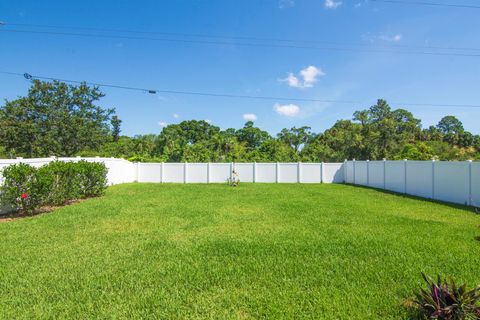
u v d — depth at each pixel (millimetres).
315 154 35969
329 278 4160
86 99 26906
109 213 9086
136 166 23422
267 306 3383
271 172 23094
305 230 6918
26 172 8961
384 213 9102
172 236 6453
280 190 16219
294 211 9398
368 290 3773
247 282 4062
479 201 10430
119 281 4094
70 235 6559
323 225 7418
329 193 14750
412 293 3652
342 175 23078
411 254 5113
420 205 10820
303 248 5504
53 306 3426
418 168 13953
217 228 7176
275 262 4797
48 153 24391
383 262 4754
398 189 15742
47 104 25156
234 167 23078
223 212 9250
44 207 10531
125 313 3271
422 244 5695
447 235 6406
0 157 26766
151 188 17234
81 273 4379
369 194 14414
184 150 31531
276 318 3143
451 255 5031
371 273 4309
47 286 3957
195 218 8344
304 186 19047
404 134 46656
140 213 9102
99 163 14125
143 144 41344
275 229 7031
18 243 5922
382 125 45031
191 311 3303
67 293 3764
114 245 5797
